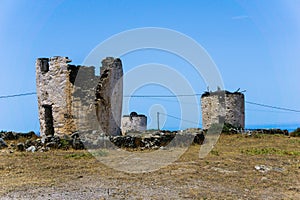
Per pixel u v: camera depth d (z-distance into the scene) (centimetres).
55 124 2089
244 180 1056
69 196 862
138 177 1099
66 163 1333
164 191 917
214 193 899
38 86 2175
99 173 1162
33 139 1919
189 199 842
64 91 2062
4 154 1523
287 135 2706
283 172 1175
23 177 1085
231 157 1516
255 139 2338
